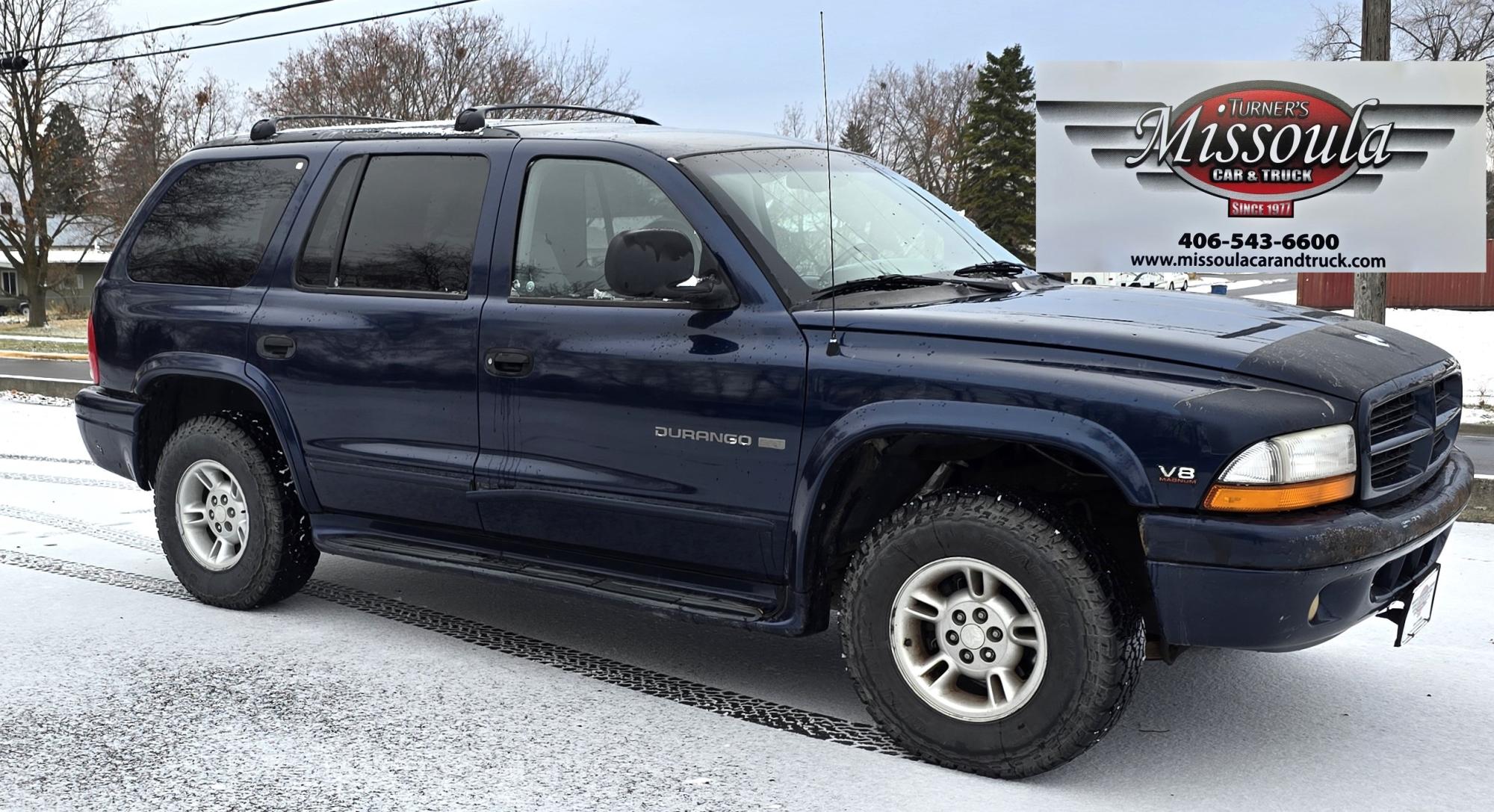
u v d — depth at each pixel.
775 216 4.11
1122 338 3.44
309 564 5.23
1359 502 3.39
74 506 7.66
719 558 4.02
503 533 4.49
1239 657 4.69
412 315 4.57
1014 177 50.81
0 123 45.59
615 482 4.13
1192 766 3.68
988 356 3.52
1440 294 45.09
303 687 4.34
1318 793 3.48
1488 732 3.95
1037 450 3.71
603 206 4.26
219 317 5.09
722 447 3.89
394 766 3.65
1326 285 45.72
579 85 40.62
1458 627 5.08
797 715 4.10
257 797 3.42
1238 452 3.20
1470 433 13.39
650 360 4.02
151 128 45.16
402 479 4.64
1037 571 3.38
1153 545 3.29
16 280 69.75
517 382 4.30
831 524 3.84
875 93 52.78
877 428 3.57
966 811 3.34
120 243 5.54
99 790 3.47
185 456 5.23
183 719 4.02
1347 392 3.34
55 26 44.53
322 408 4.82
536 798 3.42
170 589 5.66
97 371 5.52
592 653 4.76
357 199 4.88
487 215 4.50
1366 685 4.39
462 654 4.73
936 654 3.68
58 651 4.73
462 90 38.34
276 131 5.40
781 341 3.81
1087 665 3.35
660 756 3.73
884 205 4.53
